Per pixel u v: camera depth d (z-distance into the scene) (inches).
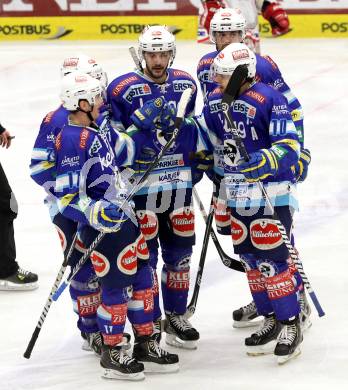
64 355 557.6
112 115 553.3
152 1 1504.7
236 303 619.2
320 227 748.0
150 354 527.2
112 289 509.7
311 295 532.4
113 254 502.9
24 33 1544.0
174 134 519.2
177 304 565.6
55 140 510.6
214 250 713.6
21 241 746.8
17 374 532.4
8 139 684.1
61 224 541.3
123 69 1305.4
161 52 534.0
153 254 557.6
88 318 547.2
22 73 1316.4
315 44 1438.2
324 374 513.3
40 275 681.6
